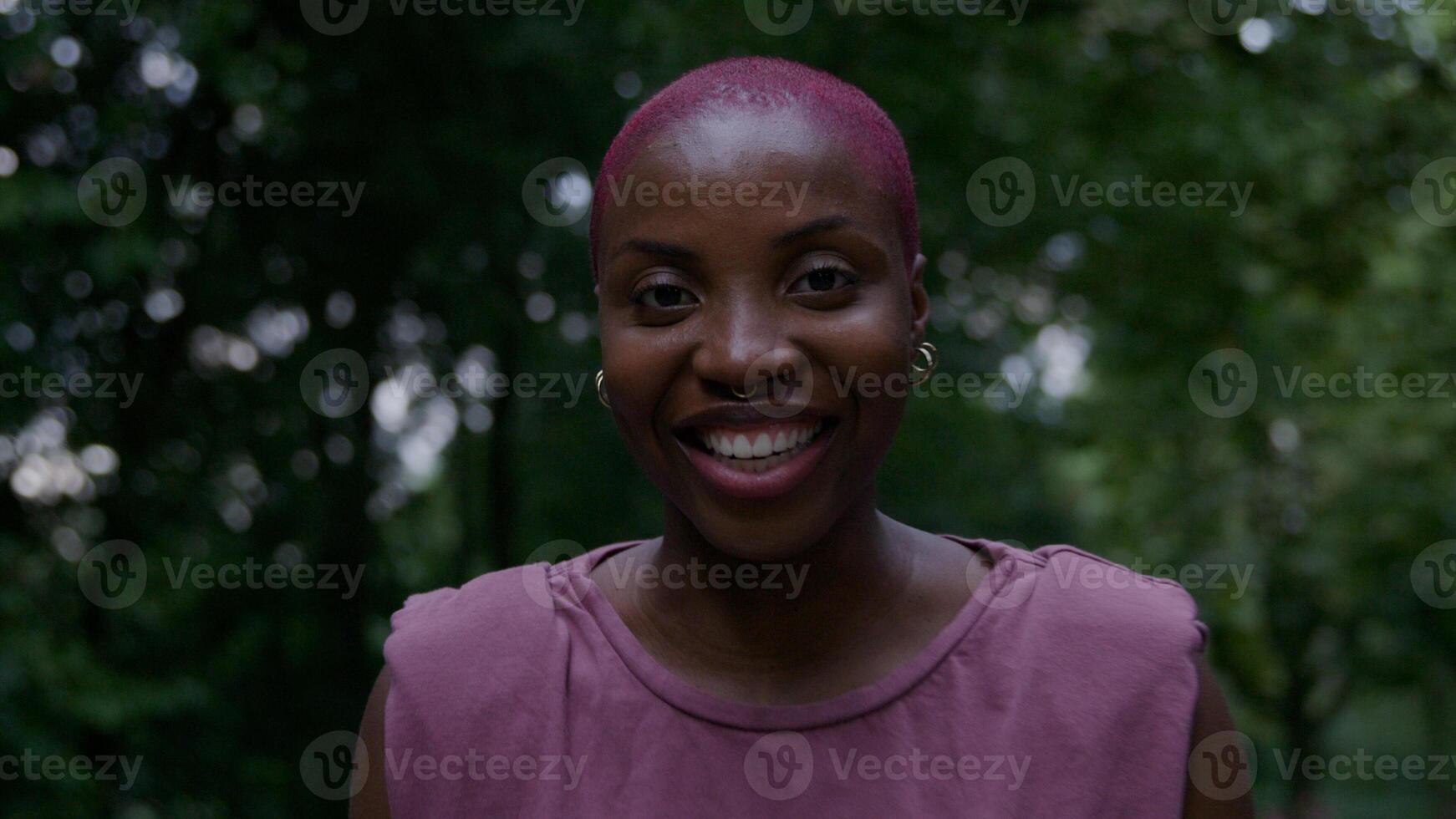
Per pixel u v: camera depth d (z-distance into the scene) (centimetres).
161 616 541
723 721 127
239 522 623
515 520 816
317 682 630
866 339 120
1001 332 950
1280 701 2073
